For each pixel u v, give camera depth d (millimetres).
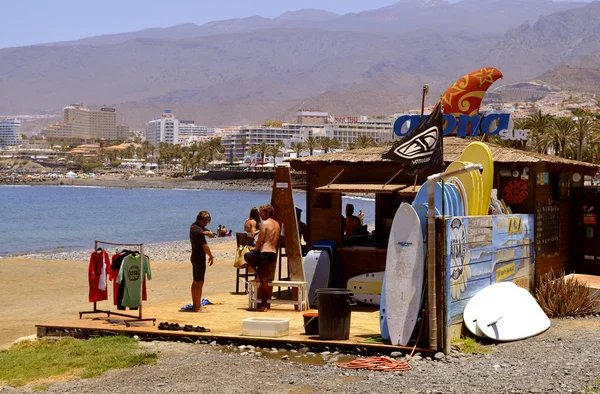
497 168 14898
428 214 10047
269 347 10867
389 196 18172
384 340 10703
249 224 17219
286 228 14195
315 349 10633
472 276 11375
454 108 17938
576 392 8031
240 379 9062
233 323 12406
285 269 23656
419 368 9492
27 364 9938
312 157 15781
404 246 10414
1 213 98938
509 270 13117
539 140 83625
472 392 8234
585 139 82500
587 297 13578
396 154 11203
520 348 10500
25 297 20844
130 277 12445
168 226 73000
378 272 14570
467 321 10883
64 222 80125
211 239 49688
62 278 26562
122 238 58562
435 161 10805
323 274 14484
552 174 15852
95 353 10445
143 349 10828
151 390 8586
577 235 17281
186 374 9320
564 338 11047
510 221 13195
